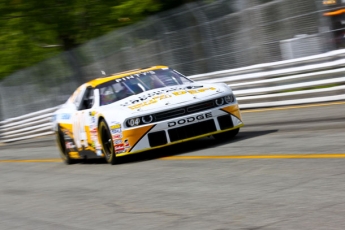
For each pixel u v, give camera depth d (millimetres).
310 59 43906
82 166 34625
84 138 33312
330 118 34125
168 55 60875
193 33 57656
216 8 54875
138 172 26875
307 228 14062
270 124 36875
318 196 16812
